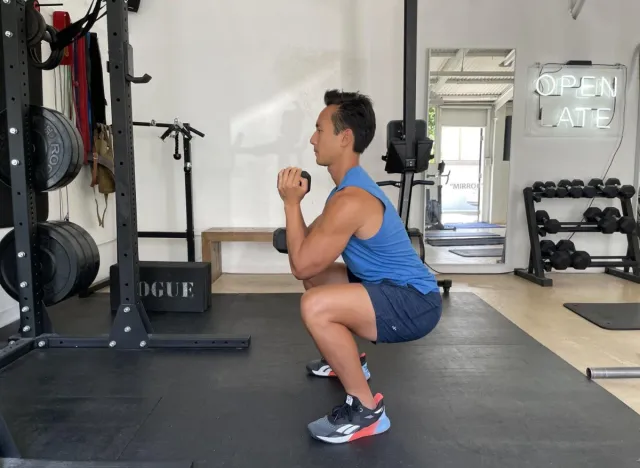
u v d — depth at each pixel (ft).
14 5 7.08
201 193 14.28
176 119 12.70
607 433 5.23
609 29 14.03
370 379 6.63
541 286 13.00
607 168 14.49
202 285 9.95
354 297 4.90
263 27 13.83
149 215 14.29
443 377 6.72
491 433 5.21
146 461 4.55
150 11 13.73
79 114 11.41
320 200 14.34
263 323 9.23
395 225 5.20
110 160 12.07
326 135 5.26
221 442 5.00
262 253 14.49
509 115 14.39
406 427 5.32
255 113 14.07
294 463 4.63
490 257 14.99
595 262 13.32
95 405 5.83
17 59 7.18
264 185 14.29
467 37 13.96
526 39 14.01
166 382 6.51
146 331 7.89
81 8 12.13
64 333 8.63
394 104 14.14
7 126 7.30
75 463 4.35
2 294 9.48
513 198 14.49
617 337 8.80
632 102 14.32
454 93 14.29
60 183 7.59
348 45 13.93
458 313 9.94
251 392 6.22
